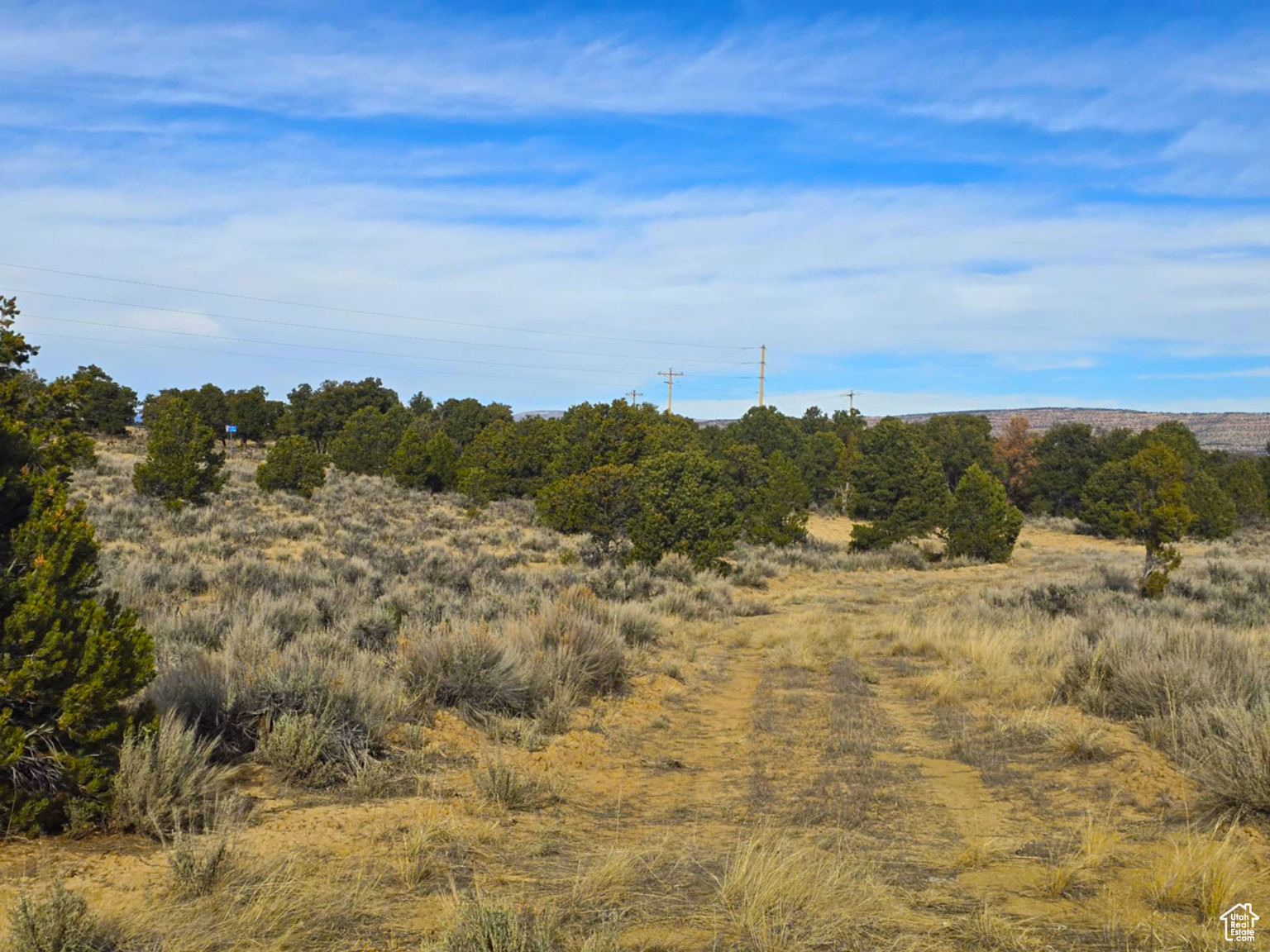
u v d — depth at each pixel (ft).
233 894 15.65
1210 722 28.50
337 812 22.53
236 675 29.55
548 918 14.88
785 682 50.01
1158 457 91.86
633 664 50.57
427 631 44.39
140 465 124.98
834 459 259.19
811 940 14.29
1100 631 53.11
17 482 21.77
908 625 70.69
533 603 65.31
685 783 29.07
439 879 17.54
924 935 14.61
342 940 14.11
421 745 30.22
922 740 34.99
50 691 19.67
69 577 21.06
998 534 163.53
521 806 24.53
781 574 130.72
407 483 189.88
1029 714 36.76
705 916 15.62
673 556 106.63
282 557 96.07
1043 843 21.07
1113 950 13.99
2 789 18.54
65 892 13.71
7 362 35.17
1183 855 18.85
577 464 162.20
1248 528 249.34
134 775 19.89
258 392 271.49
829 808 24.82
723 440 242.99
